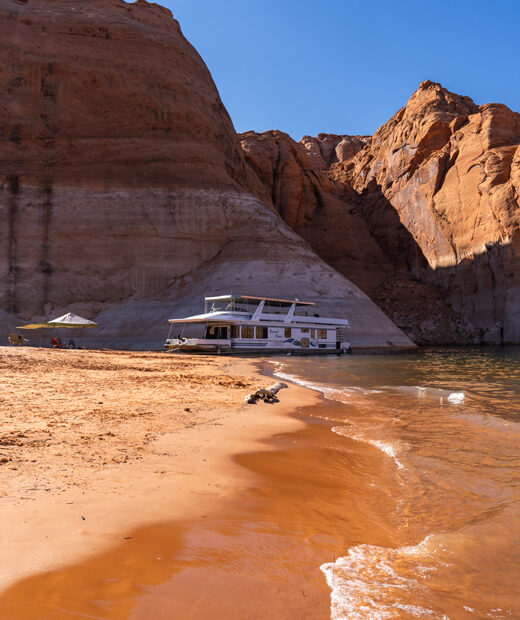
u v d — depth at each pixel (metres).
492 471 5.89
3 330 45.44
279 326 39.59
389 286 76.50
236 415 9.73
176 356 31.56
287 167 84.75
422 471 5.89
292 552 3.43
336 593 2.84
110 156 54.31
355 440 7.70
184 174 55.69
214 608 2.57
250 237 54.19
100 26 58.03
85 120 54.91
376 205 87.44
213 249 53.62
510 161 63.75
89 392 11.60
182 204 53.91
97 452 5.99
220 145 62.66
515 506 4.61
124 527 3.66
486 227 64.94
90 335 46.12
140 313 47.91
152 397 11.38
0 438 6.34
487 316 63.78
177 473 5.32
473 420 9.49
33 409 8.77
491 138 66.94
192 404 10.68
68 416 8.27
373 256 83.94
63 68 55.19
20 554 3.07
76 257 50.00
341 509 4.52
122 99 56.28
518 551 3.59
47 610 2.43
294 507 4.50
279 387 14.65
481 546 3.68
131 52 58.31
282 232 56.41
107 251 50.59
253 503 4.52
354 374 20.69
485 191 65.12
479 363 27.84
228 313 37.97
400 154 83.19
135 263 50.72
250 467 5.89
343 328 47.25
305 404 11.78
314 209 87.12
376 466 6.16
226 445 7.00
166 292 50.03
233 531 3.77
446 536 3.87
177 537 3.55
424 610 2.69
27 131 53.12
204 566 3.09
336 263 82.00
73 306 48.41
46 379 13.67
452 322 66.94
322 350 41.59
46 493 4.31
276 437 7.83
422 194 76.94
